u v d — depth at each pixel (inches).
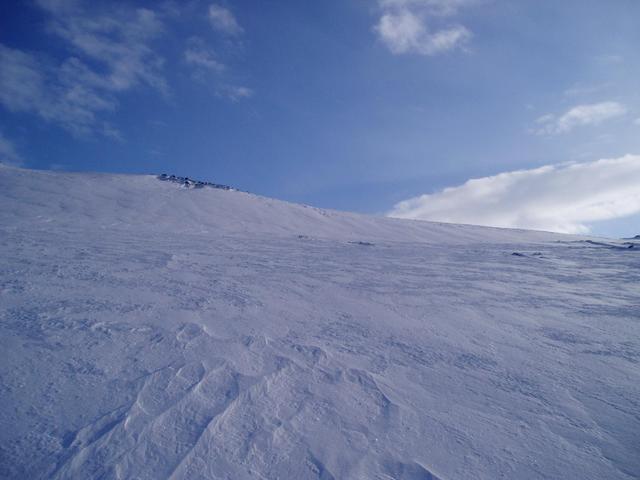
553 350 192.7
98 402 118.5
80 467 93.4
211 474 94.7
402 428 118.5
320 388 138.1
